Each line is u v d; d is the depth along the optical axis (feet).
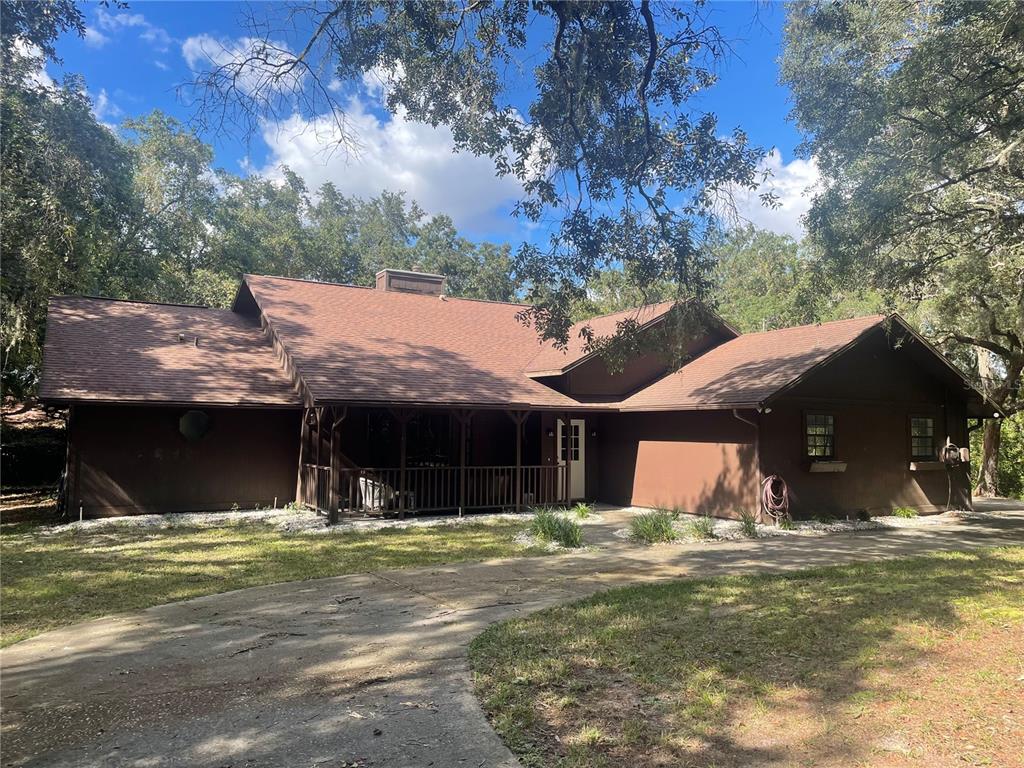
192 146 82.23
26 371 56.08
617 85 23.35
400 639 17.42
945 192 37.68
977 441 66.13
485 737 11.55
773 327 110.32
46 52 27.35
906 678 14.10
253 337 51.85
